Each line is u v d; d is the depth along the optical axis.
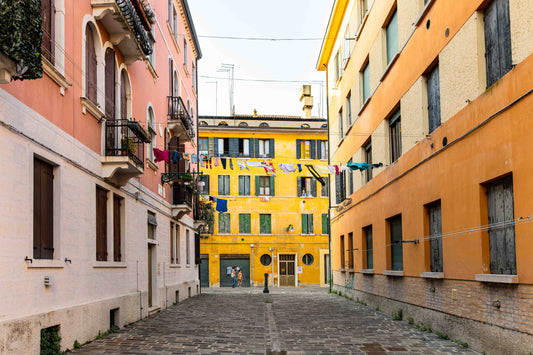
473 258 9.83
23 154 7.73
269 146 43.22
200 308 18.44
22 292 7.54
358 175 21.25
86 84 10.85
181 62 24.38
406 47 14.30
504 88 8.62
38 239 8.41
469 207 10.04
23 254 7.61
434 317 11.95
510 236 8.71
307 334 11.49
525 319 7.89
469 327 9.93
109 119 11.94
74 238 9.73
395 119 15.90
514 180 8.27
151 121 17.36
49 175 8.96
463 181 10.34
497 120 8.88
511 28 8.45
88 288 10.39
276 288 40.31
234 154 42.59
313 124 45.84
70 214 9.58
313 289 38.22
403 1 14.66
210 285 42.19
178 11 23.78
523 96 7.97
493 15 9.41
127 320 13.09
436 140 11.87
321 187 43.84
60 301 8.93
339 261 26.27
